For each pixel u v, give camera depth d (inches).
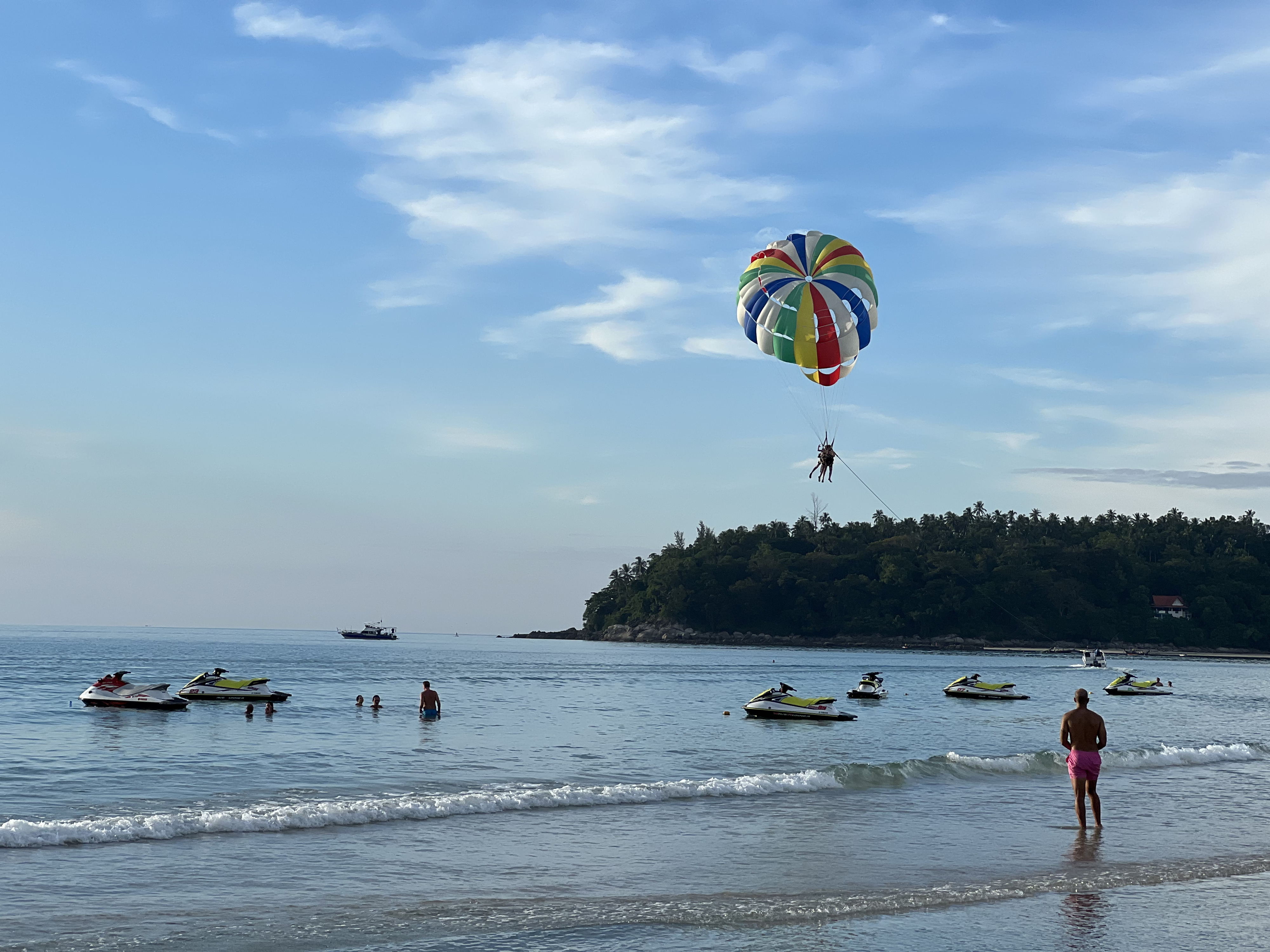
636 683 3506.4
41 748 1360.7
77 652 6013.8
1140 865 732.7
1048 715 2365.9
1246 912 611.2
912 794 1042.1
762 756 1393.9
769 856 743.1
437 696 1840.6
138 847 726.5
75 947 510.3
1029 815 930.1
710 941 539.8
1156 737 1781.5
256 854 714.2
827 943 538.6
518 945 528.7
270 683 3166.8
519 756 1326.3
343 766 1191.6
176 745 1405.0
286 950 513.7
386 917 572.1
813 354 1508.4
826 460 1555.1
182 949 511.8
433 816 865.5
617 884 653.9
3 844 716.7
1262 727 2094.0
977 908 612.4
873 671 4977.9
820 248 1558.8
